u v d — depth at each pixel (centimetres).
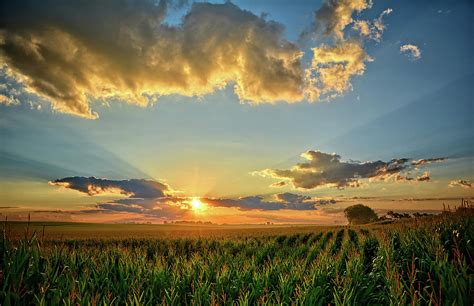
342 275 779
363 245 1361
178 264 912
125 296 618
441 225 920
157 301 621
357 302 589
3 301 477
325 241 2964
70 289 553
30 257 617
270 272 813
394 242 991
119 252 990
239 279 744
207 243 2678
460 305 447
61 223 12088
